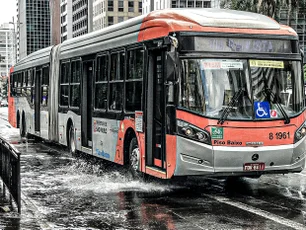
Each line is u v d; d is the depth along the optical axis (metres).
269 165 10.52
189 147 10.20
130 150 12.65
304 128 10.88
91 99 15.73
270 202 10.11
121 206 9.82
